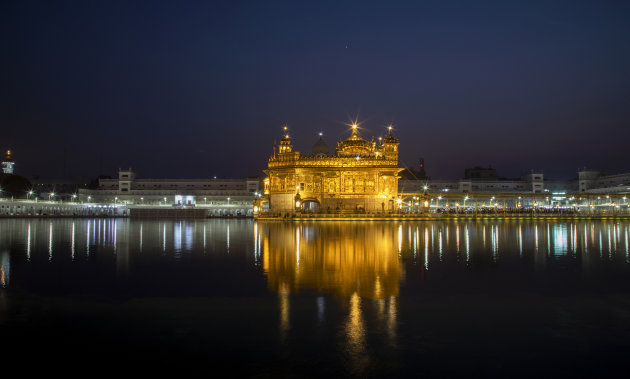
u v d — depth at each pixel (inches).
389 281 699.4
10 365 372.5
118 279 718.5
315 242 1384.1
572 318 495.8
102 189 5733.3
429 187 5649.6
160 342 422.0
